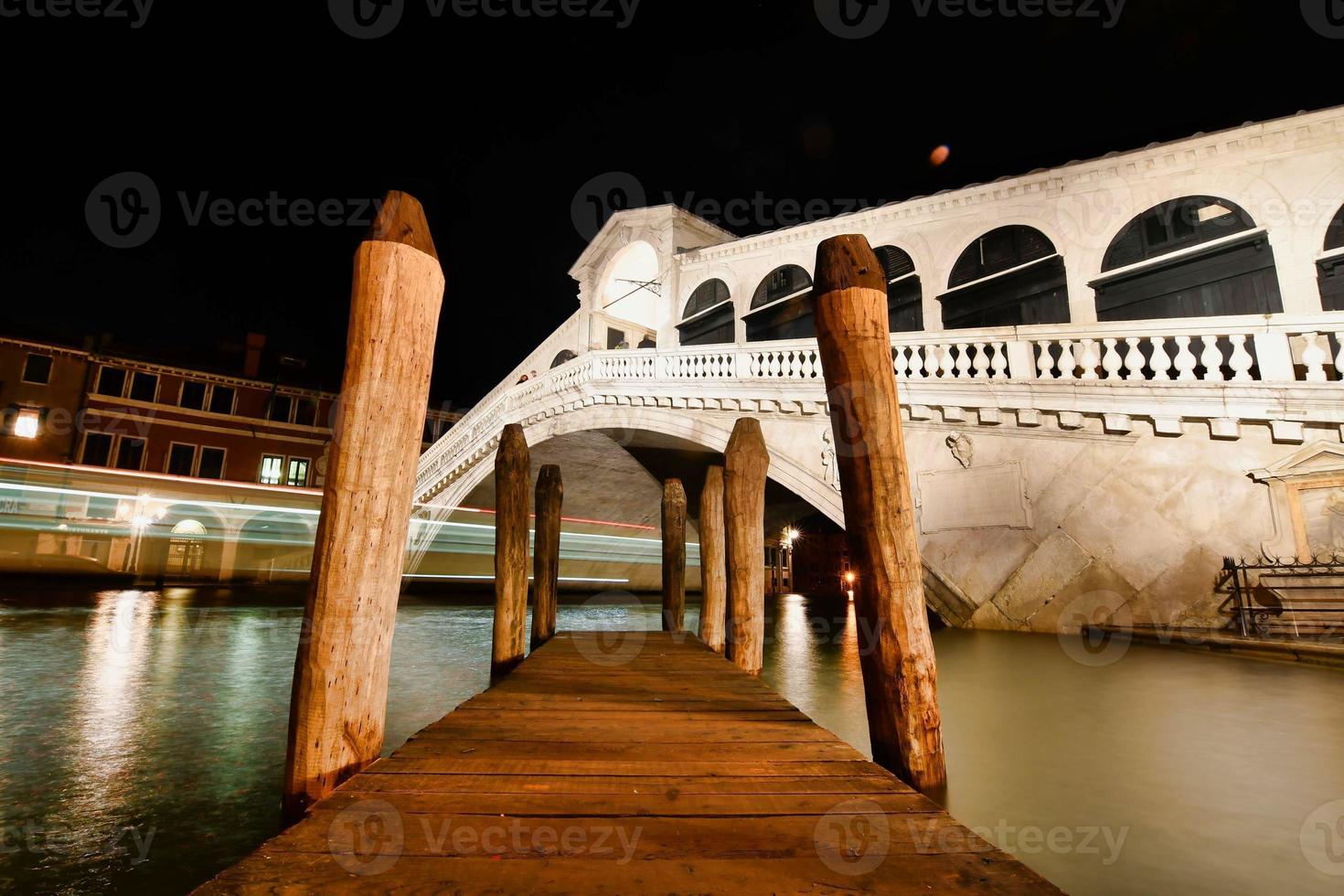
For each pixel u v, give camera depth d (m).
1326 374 8.38
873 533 2.75
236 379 30.70
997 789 3.22
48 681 7.19
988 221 14.02
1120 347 11.54
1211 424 8.30
